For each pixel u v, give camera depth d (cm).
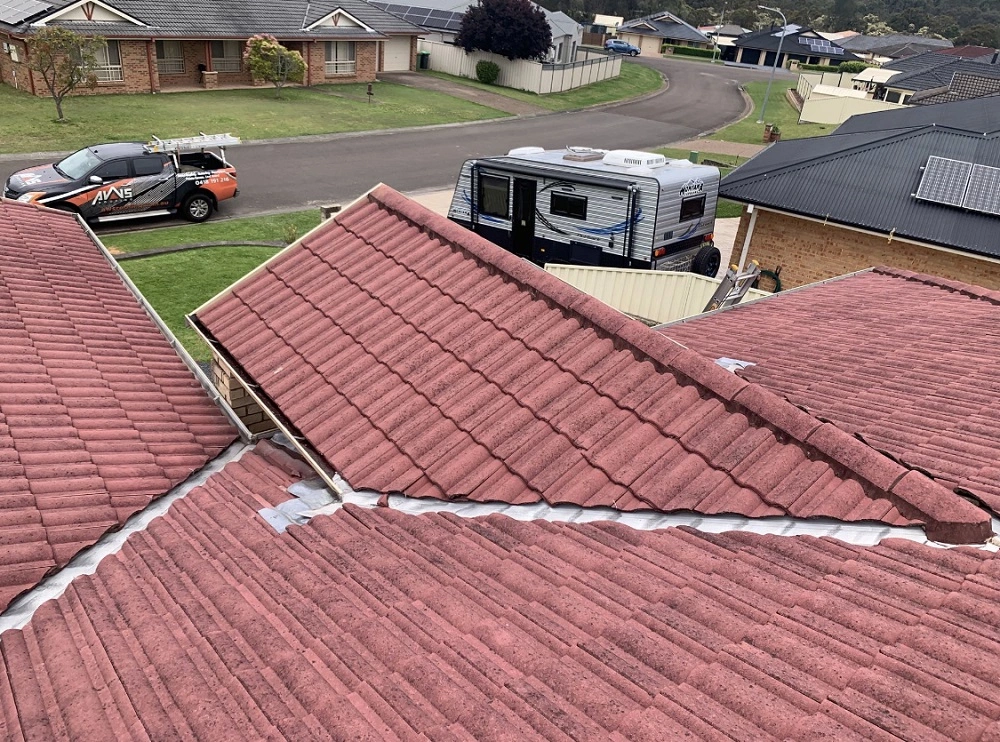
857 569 429
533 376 594
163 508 590
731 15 11862
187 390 774
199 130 2942
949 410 668
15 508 539
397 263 737
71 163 1878
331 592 443
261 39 3622
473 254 718
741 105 5328
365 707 350
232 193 2078
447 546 478
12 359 734
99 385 733
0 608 464
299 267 765
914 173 1686
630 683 354
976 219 1541
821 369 791
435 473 538
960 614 387
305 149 2947
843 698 332
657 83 6075
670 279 1523
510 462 533
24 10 3175
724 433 528
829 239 1705
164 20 3469
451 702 345
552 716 332
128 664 398
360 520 516
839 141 1977
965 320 950
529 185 1794
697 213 1773
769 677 349
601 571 443
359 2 4659
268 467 633
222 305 748
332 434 586
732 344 896
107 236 1845
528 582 439
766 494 488
